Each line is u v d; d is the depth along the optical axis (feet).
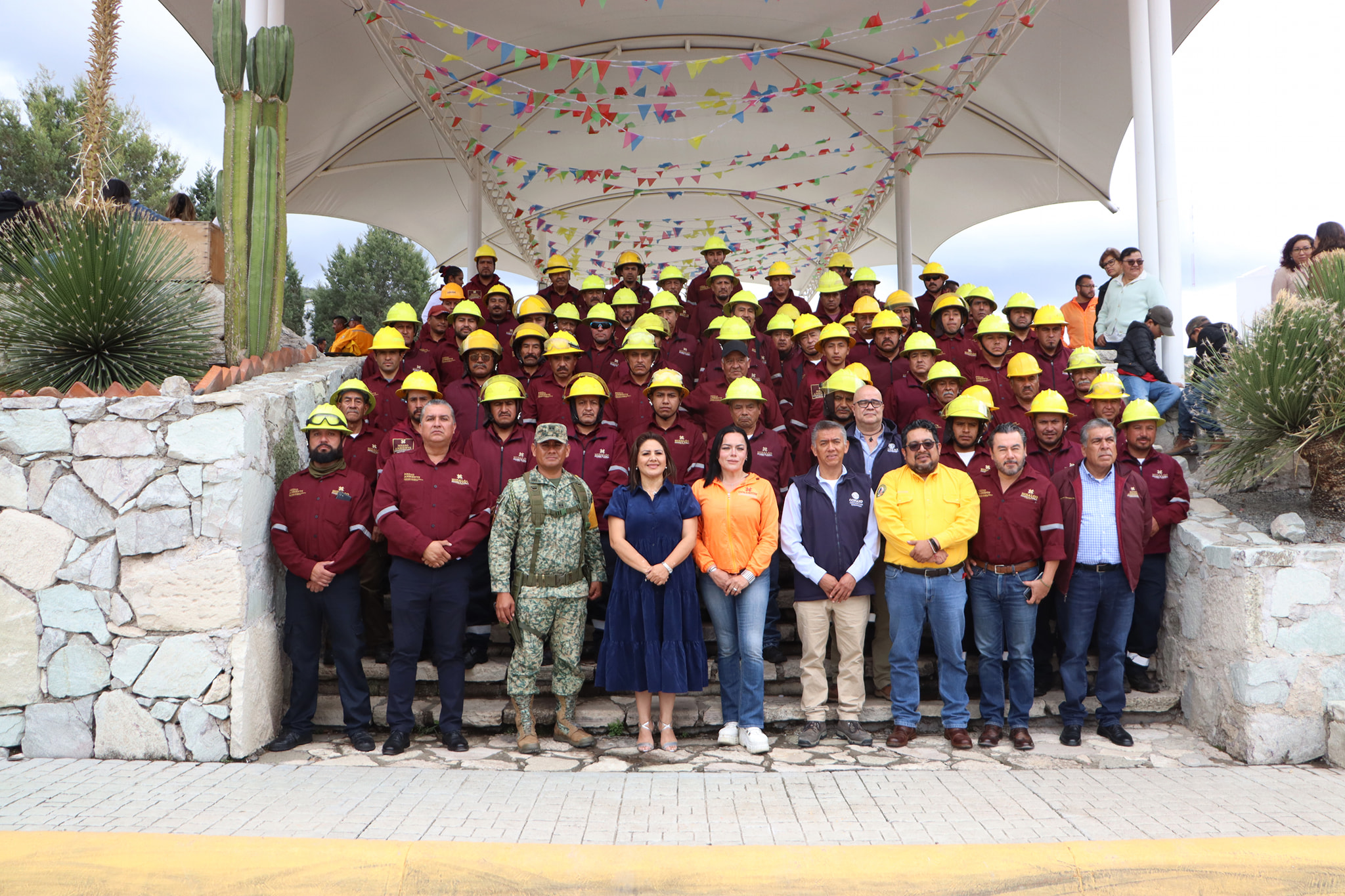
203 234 21.21
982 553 17.49
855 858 11.36
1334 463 17.80
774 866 11.20
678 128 51.90
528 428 20.15
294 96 42.78
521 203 60.29
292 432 18.88
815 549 17.54
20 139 77.25
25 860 11.27
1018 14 33.99
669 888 11.01
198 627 15.92
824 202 61.77
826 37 33.63
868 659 20.17
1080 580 17.33
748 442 18.62
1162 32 27.86
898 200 51.47
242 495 16.07
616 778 14.93
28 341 17.97
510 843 11.70
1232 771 15.65
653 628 16.72
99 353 18.35
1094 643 20.47
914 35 41.52
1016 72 44.14
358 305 129.80
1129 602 17.48
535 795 13.96
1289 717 16.30
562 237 67.77
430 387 19.52
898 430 20.95
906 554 17.22
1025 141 50.57
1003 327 22.59
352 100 44.93
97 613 15.94
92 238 18.35
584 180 44.88
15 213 21.26
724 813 13.16
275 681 17.29
